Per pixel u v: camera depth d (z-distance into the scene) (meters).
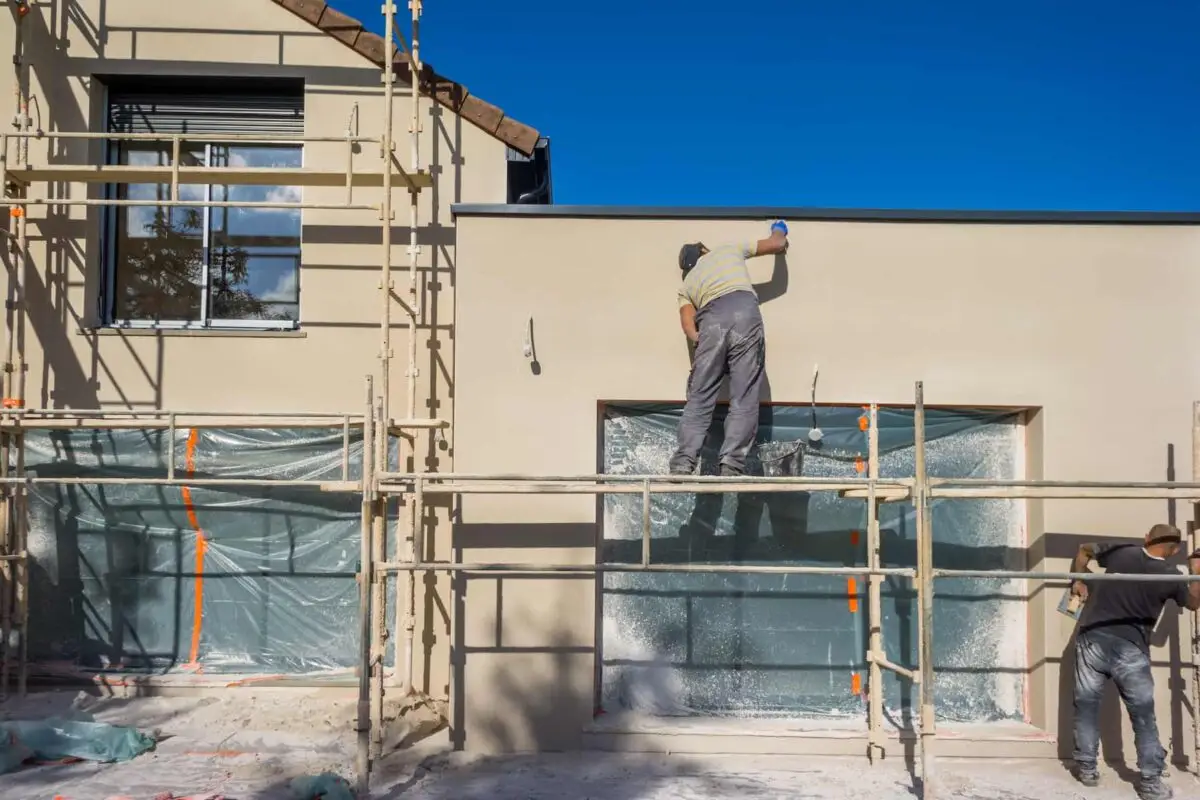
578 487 5.88
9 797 5.38
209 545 7.50
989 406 6.69
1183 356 6.67
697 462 6.25
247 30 7.79
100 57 7.72
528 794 5.70
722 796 5.71
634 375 6.65
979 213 6.69
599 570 5.78
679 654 6.74
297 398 7.56
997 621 6.79
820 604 6.78
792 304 6.68
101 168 7.07
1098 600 5.99
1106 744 6.40
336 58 7.82
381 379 7.51
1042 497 5.69
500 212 6.68
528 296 6.66
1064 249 6.73
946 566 6.80
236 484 5.87
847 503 6.81
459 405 6.59
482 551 6.52
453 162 7.81
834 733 6.45
